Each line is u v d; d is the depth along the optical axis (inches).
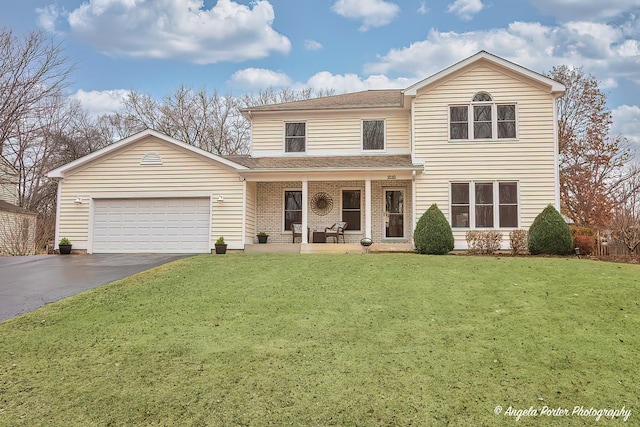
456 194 659.4
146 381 205.0
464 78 670.5
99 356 235.3
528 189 646.5
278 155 756.6
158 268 469.7
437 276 399.5
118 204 694.5
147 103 1573.6
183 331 270.4
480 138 660.7
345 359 223.5
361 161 698.8
